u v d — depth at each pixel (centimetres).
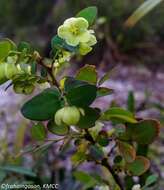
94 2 114
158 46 132
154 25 132
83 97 19
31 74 19
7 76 19
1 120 71
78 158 24
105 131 22
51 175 42
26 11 154
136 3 128
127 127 22
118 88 106
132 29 127
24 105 19
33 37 145
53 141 23
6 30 152
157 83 115
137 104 74
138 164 23
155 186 32
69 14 139
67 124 19
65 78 20
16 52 19
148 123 22
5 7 154
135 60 127
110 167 24
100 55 115
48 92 19
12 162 39
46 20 148
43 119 19
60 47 19
